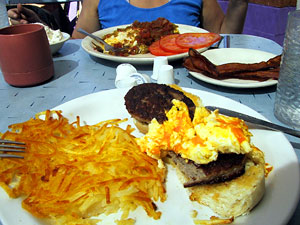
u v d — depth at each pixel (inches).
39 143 8.6
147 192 7.6
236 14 22.8
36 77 13.5
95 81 14.2
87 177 7.6
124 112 11.0
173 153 8.0
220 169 6.8
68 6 37.7
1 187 7.0
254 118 9.0
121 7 23.7
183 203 7.3
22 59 12.8
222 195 6.7
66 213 6.9
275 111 10.2
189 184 7.1
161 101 9.3
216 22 25.2
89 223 6.9
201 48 16.0
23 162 7.9
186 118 7.6
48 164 8.0
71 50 18.8
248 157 7.4
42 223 6.6
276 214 6.0
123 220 6.9
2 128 10.3
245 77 12.8
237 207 6.5
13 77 13.2
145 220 7.0
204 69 12.9
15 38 12.4
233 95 12.1
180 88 10.9
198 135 7.1
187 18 23.3
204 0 24.3
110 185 7.5
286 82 9.3
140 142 8.4
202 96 10.9
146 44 18.1
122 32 20.0
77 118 10.1
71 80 14.4
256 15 35.2
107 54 16.4
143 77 13.0
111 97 11.4
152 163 8.2
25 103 12.2
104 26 24.6
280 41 34.2
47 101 12.3
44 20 28.6
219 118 7.2
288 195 6.4
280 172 7.1
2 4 24.4
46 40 13.6
